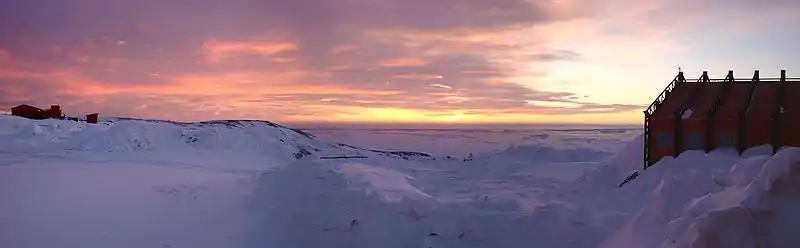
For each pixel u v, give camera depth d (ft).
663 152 99.86
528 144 168.76
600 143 235.81
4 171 104.06
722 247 37.37
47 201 84.64
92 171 107.86
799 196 38.32
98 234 74.33
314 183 91.35
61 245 69.92
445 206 80.64
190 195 94.27
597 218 74.69
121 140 142.51
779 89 100.12
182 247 73.10
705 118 96.99
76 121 166.71
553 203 83.92
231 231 79.30
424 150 281.54
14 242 69.05
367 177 92.02
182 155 139.95
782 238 36.50
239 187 100.68
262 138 165.89
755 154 92.32
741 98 100.89
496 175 124.36
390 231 75.87
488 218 77.36
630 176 99.60
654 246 46.21
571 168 133.28
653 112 103.55
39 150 131.64
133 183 99.25
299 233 78.43
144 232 76.59
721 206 41.68
